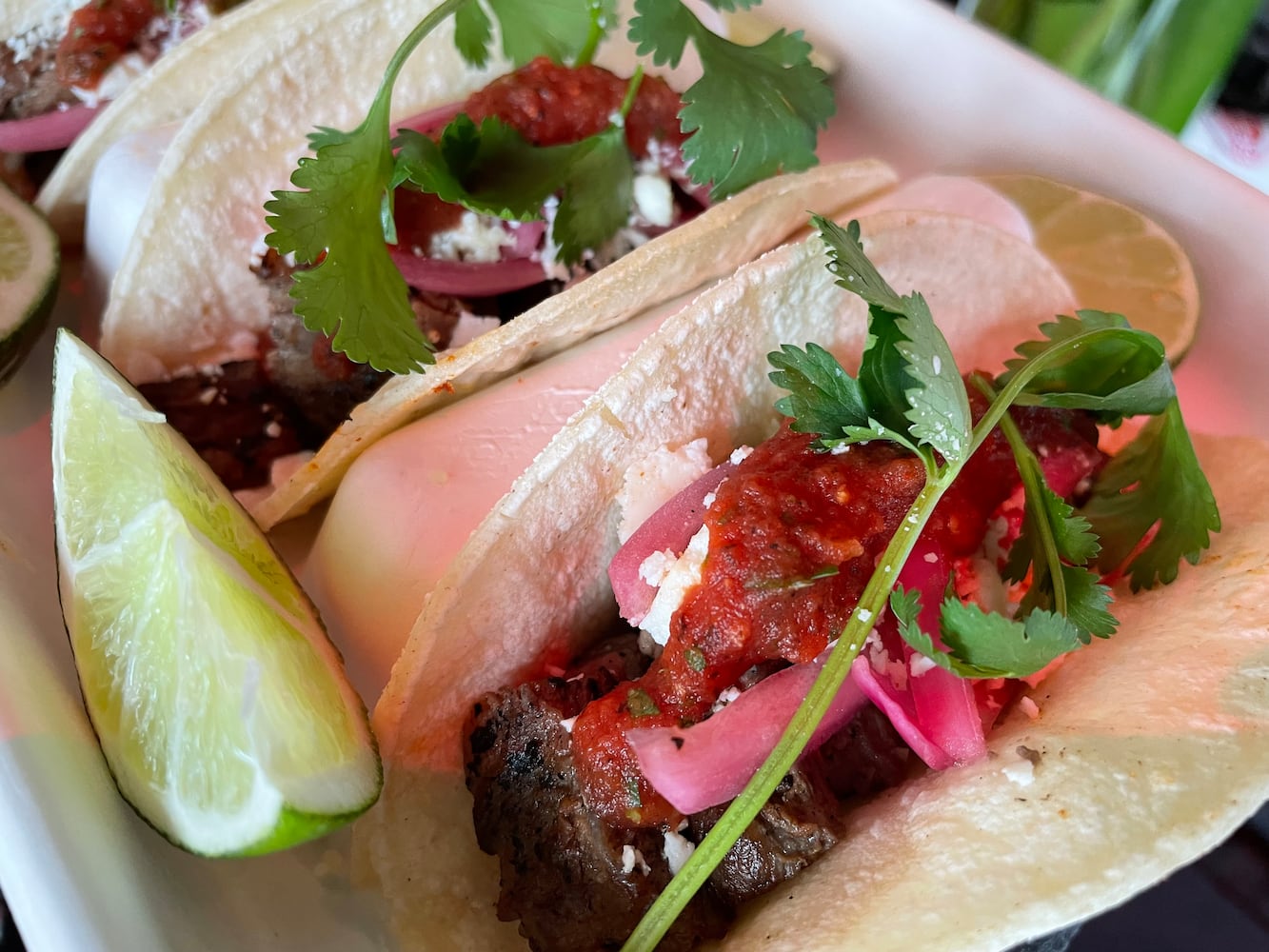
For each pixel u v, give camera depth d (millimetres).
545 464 104
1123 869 79
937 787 95
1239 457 121
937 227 123
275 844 85
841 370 96
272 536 132
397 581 116
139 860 91
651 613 102
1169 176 153
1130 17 179
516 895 102
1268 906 133
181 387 138
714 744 94
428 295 135
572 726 101
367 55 135
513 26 139
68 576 101
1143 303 147
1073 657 105
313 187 111
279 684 91
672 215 144
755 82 135
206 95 141
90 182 148
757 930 92
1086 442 115
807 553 95
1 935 125
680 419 111
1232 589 100
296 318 136
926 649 87
